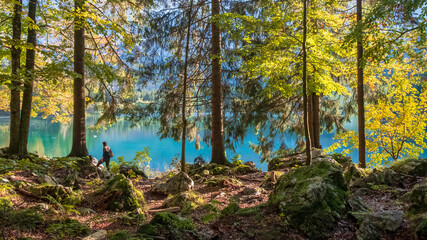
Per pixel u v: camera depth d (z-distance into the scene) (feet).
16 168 16.57
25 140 29.58
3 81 18.29
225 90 46.60
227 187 25.12
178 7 40.88
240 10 39.65
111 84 44.45
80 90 36.86
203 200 20.27
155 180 33.14
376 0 33.88
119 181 20.17
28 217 13.33
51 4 25.95
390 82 39.75
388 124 42.47
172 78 44.16
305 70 23.07
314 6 25.64
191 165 42.39
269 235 12.20
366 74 37.40
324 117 47.52
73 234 12.95
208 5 43.47
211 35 42.01
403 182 18.15
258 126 49.96
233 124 47.52
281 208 13.51
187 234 12.37
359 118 32.63
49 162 23.24
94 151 83.46
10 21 31.32
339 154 34.68
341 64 30.19
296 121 50.72
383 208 14.34
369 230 11.92
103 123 45.19
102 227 14.92
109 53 45.68
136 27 43.37
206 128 48.47
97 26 24.79
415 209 12.45
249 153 89.15
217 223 13.71
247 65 27.89
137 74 44.93
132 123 45.50
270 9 25.18
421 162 20.15
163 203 20.68
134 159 37.76
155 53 44.06
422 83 35.24
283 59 27.81
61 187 18.69
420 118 40.45
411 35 28.58
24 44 20.13
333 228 12.47
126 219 15.74
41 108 54.54
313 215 12.55
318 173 14.47
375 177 18.61
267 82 27.84
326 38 26.18
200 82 46.70
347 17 35.53
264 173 31.76
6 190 17.11
